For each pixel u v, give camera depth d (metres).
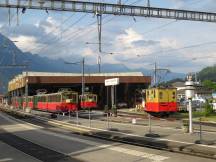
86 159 18.97
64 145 24.97
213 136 26.48
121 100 111.00
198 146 21.81
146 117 54.53
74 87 112.62
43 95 82.44
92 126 40.31
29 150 22.94
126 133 31.45
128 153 20.50
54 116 59.34
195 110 68.19
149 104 57.19
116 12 38.06
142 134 30.09
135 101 106.50
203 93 76.25
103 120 50.31
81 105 82.00
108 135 30.36
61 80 100.00
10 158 19.86
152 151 21.14
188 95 27.86
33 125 46.38
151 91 56.62
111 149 22.34
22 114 69.62
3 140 29.38
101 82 103.31
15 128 41.66
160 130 32.09
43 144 25.89
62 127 42.34
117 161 17.97
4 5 35.16
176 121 44.06
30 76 98.75
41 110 83.94
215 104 59.50
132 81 106.06
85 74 103.12
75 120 50.94
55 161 18.52
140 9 38.94
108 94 106.06
